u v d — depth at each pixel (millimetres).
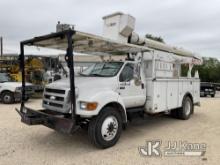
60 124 4852
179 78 8078
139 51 6746
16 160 4590
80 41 5398
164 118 8828
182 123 8000
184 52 9477
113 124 5414
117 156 4855
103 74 6211
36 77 15406
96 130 5117
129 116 6352
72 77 4738
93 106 4934
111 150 5215
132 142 5801
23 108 5980
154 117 8891
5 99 12062
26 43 5793
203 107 12039
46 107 5648
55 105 5375
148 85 6777
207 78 39562
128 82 6195
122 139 6047
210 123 8031
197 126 7559
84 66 7875
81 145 5527
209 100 16203
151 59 6773
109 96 5332
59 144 5578
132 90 6309
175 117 8695
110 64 6434
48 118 5086
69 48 4625
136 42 7145
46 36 5082
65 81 5742
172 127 7406
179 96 8109
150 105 6723
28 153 4977
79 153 5020
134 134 6543
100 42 5523
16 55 16641
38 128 6918
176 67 8195
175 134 6562
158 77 6918
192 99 9000
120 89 5961
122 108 5645
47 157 4773
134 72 6441
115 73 6020
